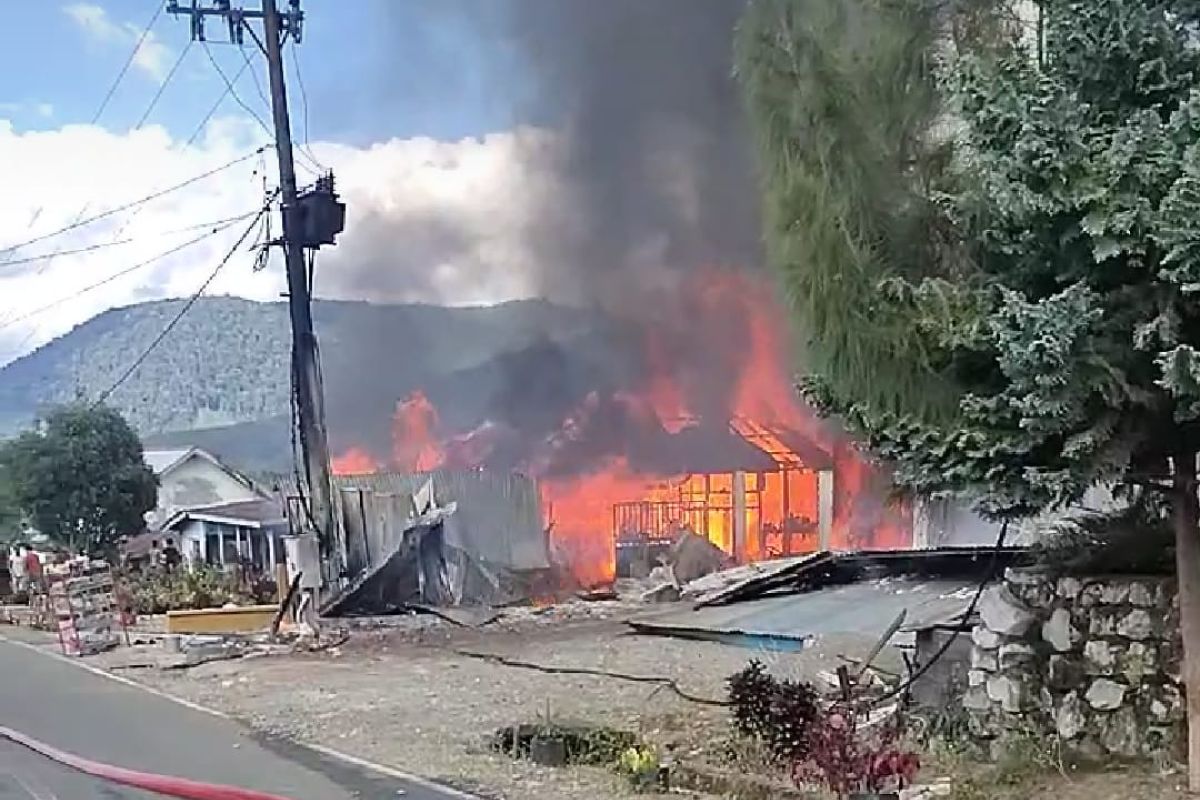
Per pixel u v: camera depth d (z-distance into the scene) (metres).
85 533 35.03
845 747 7.18
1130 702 7.39
